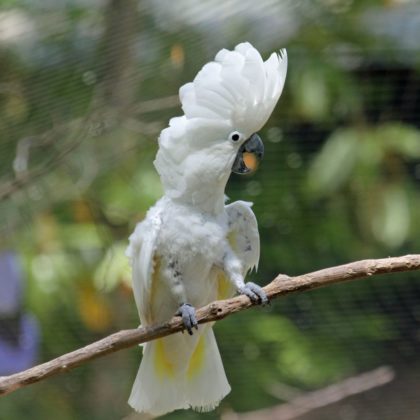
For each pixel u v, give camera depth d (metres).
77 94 10.25
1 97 10.22
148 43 10.12
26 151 10.20
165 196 7.25
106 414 11.95
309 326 12.05
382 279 11.59
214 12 10.00
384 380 11.56
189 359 7.46
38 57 10.13
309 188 11.65
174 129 6.98
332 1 10.42
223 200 7.22
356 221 11.94
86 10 10.05
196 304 7.35
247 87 6.77
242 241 7.28
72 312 11.42
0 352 11.33
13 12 10.05
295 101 11.25
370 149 11.52
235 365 12.19
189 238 7.07
